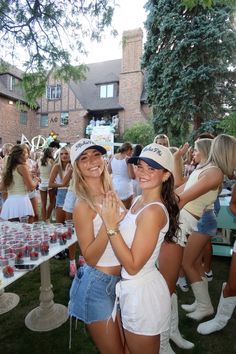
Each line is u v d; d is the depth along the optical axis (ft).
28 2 17.66
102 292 5.03
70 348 7.70
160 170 4.57
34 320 8.78
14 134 67.87
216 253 13.01
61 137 71.41
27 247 7.00
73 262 11.53
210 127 28.45
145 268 4.59
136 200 5.12
